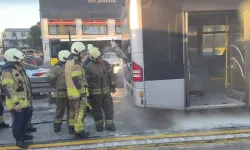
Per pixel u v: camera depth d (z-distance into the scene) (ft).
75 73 16.75
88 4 71.41
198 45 23.02
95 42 70.79
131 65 19.48
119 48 28.78
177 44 18.81
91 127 19.61
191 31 22.88
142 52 18.75
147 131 18.30
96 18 70.85
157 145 16.06
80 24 70.69
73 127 18.25
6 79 15.67
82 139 17.30
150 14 18.63
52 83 18.80
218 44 23.04
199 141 16.37
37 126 20.38
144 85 18.92
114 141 16.78
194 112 21.66
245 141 16.22
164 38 18.78
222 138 16.65
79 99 17.20
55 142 17.01
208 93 23.03
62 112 18.95
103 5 72.18
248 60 19.26
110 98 18.63
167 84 18.95
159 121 20.45
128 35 20.44
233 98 21.18
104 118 20.24
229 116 20.97
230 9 18.56
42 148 16.19
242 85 19.94
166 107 19.02
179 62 18.92
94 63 18.02
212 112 21.62
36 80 28.17
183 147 15.67
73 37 69.97
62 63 18.69
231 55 21.42
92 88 17.95
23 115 16.44
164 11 18.63
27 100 16.66
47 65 44.21
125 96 24.79
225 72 23.04
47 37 69.67
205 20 22.41
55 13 71.46
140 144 16.21
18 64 16.20
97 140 17.02
